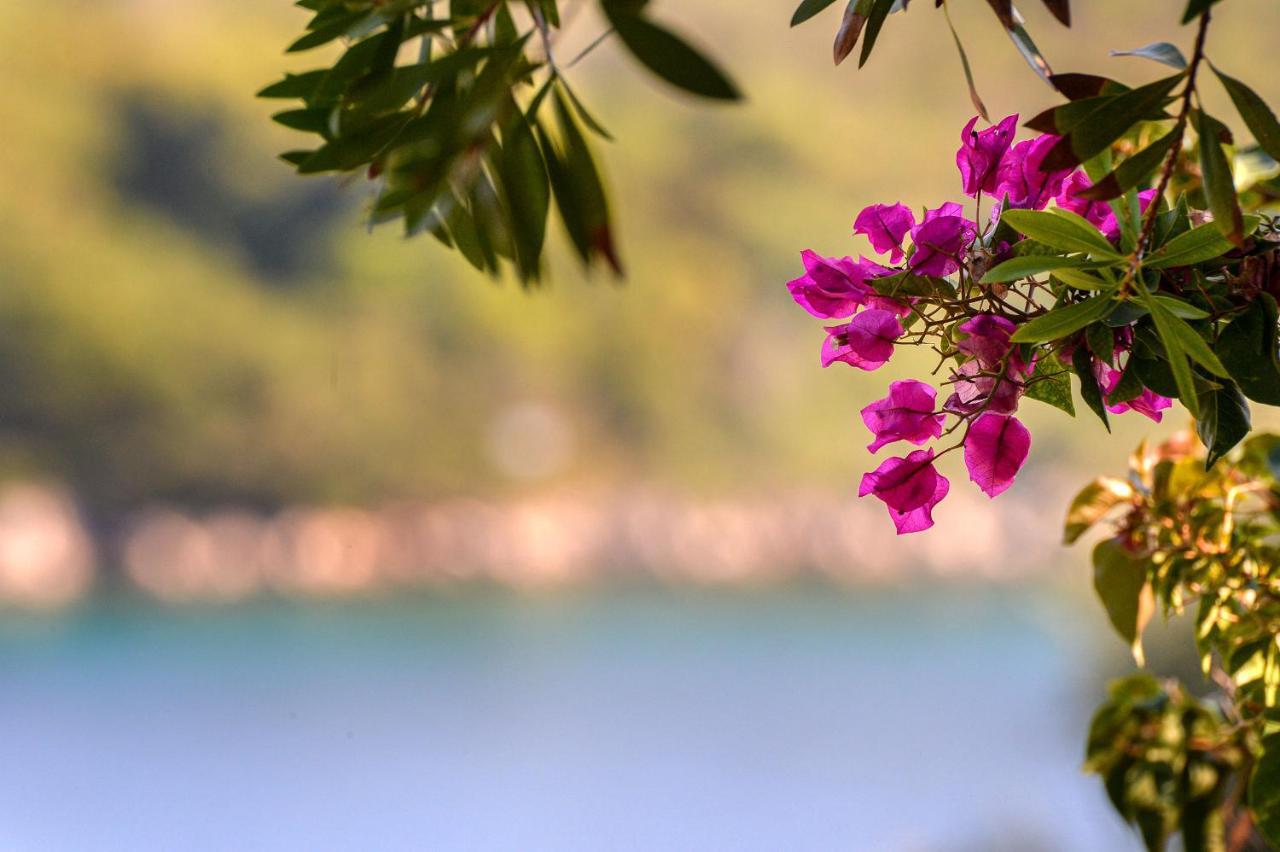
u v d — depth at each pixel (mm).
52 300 39625
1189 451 1515
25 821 20078
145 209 43250
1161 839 1529
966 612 37938
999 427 1037
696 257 47625
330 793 21656
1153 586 1438
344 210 44188
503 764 23312
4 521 38312
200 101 43156
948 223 1056
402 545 43156
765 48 50250
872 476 1048
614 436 46656
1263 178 1318
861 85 49375
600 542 44625
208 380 41594
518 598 41781
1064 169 946
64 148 41312
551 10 818
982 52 35469
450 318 44719
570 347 45719
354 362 43656
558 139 741
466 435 44875
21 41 41688
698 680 30047
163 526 40750
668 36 595
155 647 33688
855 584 43531
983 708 26172
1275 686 1357
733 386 47562
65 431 39938
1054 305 1038
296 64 44688
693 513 45281
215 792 21703
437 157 693
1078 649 17922
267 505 42531
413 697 28609
